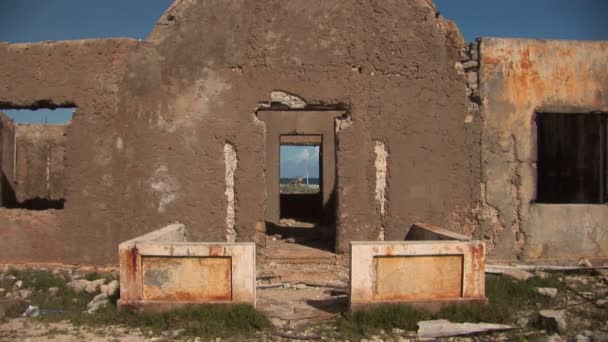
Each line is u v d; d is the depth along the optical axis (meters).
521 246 8.69
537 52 8.74
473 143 8.65
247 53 8.58
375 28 8.61
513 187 8.70
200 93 8.58
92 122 8.52
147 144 8.55
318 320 5.96
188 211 8.54
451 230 8.62
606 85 8.86
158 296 5.82
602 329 5.64
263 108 8.70
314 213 17.95
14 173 14.86
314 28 8.59
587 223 8.77
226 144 8.59
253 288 5.80
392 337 5.39
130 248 5.84
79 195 8.52
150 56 8.58
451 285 5.91
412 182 8.59
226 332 5.42
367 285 5.79
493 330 5.49
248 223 8.52
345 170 8.53
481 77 8.63
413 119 8.61
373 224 8.55
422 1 8.65
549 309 6.31
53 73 8.63
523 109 8.72
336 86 8.58
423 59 8.63
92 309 6.24
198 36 8.59
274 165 14.48
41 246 8.57
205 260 5.80
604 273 8.10
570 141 10.41
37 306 6.50
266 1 8.58
